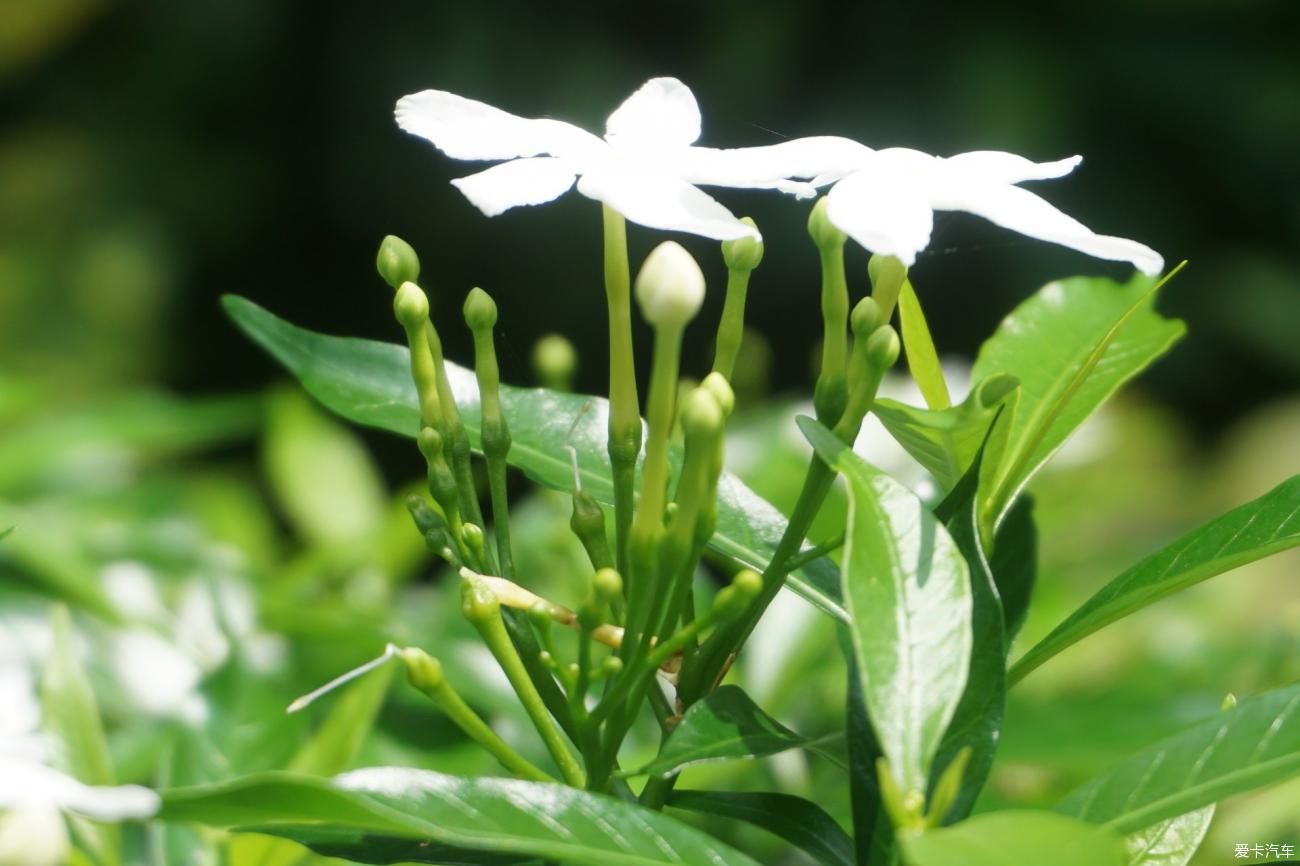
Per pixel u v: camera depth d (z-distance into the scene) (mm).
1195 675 583
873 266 392
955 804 381
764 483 575
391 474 1603
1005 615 415
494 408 400
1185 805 377
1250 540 398
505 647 390
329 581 635
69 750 421
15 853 437
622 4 1606
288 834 386
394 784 376
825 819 397
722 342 395
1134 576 402
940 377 411
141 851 431
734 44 1587
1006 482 406
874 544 376
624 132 389
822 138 388
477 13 1606
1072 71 1631
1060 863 360
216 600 525
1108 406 1496
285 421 754
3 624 499
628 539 398
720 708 390
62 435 710
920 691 372
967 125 1552
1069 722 455
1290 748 377
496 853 388
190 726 435
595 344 1678
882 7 1592
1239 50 1676
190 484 775
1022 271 1649
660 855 375
